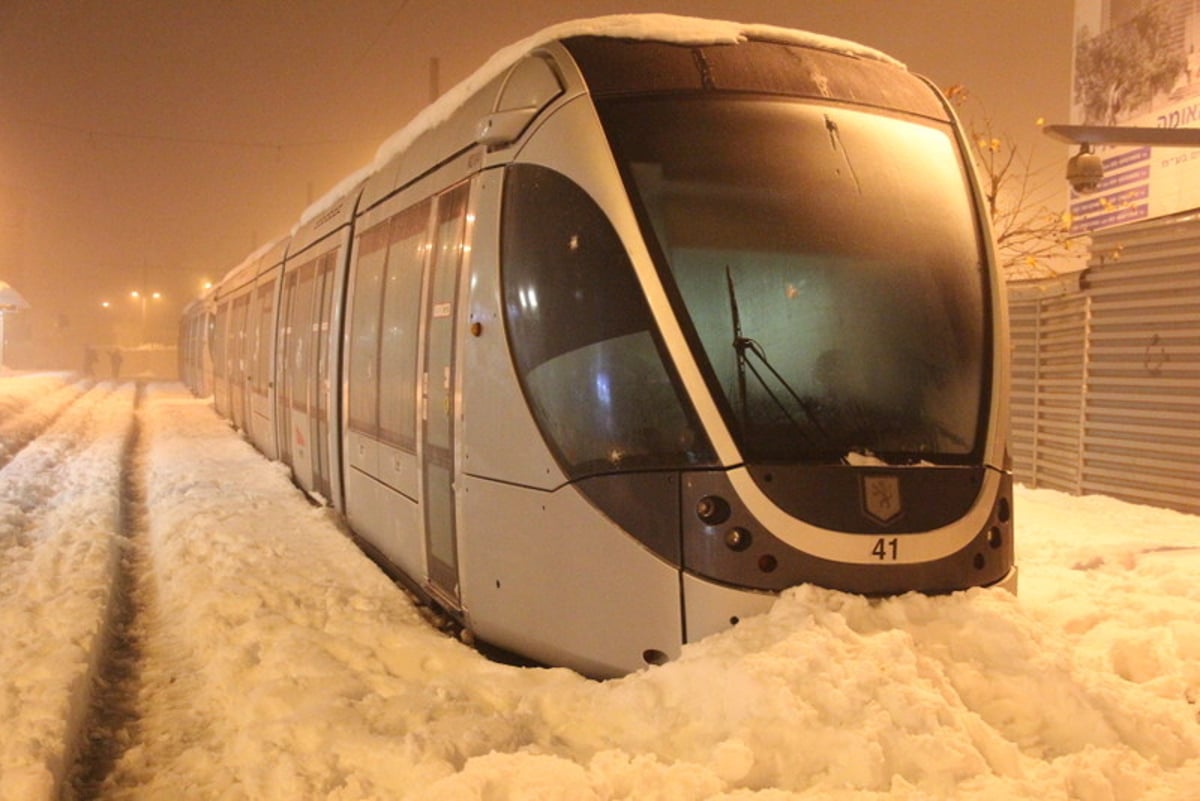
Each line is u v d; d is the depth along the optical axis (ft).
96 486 40.96
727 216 15.98
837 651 13.28
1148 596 20.81
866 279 16.22
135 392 123.95
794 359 15.44
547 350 16.52
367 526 26.58
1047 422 41.04
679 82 16.89
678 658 14.78
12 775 12.52
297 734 13.96
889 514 14.93
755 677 12.86
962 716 12.76
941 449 15.72
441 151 21.57
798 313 15.69
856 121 17.47
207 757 14.57
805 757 12.03
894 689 12.62
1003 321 17.04
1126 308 35.73
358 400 27.53
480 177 18.79
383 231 25.73
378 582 22.80
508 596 17.35
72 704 15.12
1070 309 39.27
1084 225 42.19
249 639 18.67
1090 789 11.76
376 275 26.03
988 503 15.79
